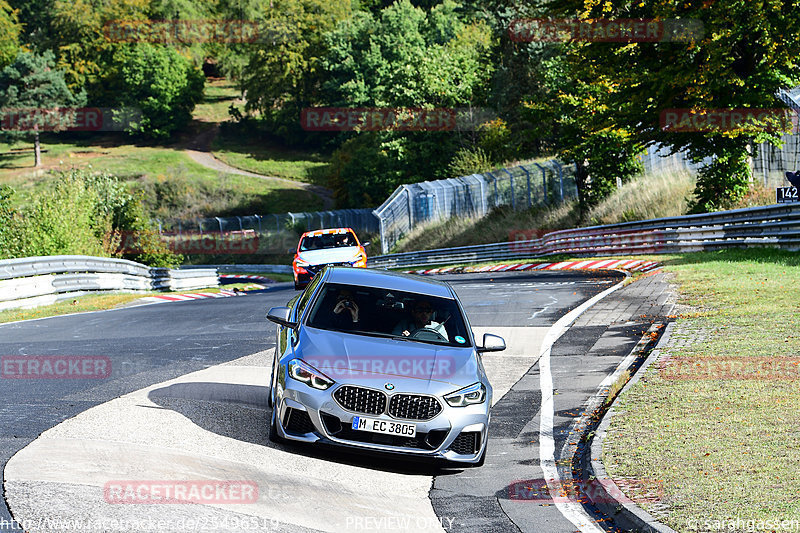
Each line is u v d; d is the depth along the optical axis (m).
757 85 64.50
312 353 17.83
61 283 58.47
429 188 133.38
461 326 20.02
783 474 15.45
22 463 15.04
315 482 16.00
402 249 130.12
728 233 59.44
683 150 72.44
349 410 16.94
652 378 24.09
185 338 35.84
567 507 15.44
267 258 185.38
